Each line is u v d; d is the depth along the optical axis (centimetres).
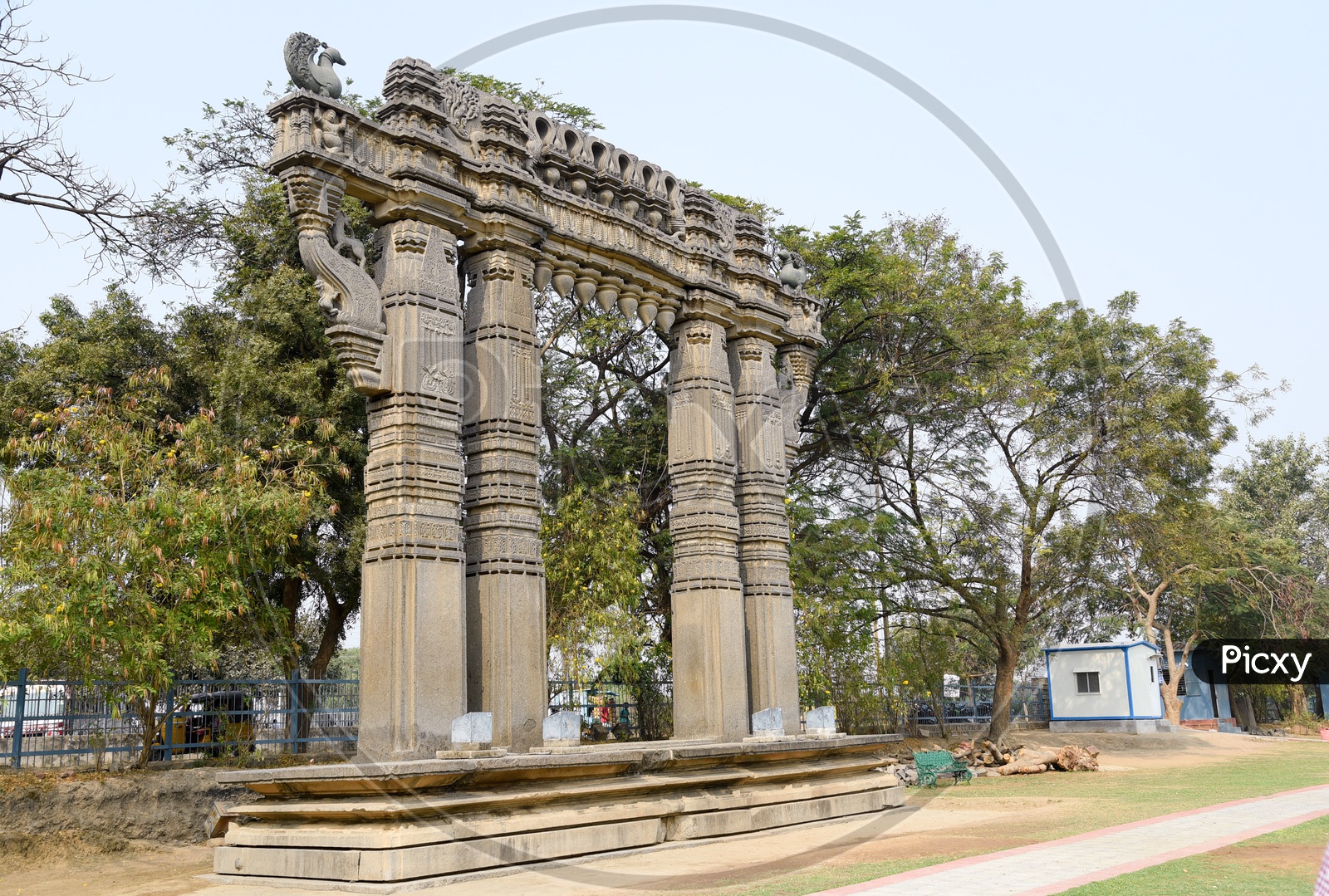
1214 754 2727
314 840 859
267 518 1356
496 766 895
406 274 1034
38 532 1177
